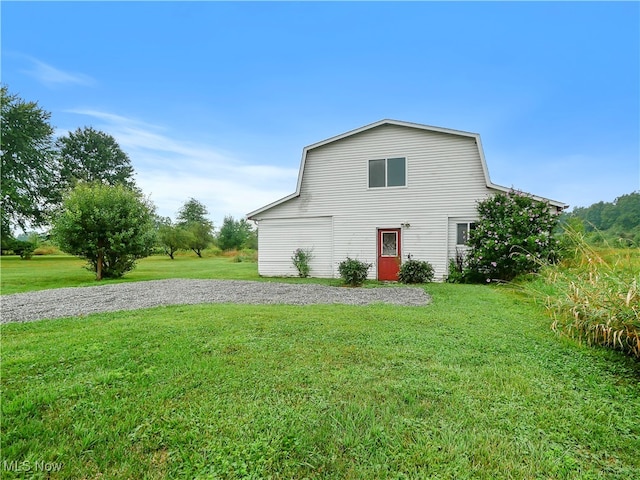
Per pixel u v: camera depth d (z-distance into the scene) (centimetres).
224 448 185
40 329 458
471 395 246
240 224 4353
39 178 2839
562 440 194
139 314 545
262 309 559
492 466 172
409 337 391
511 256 891
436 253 1109
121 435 197
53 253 3725
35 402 234
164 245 3109
